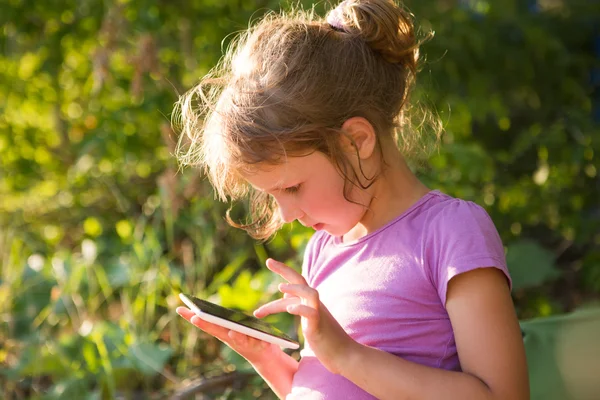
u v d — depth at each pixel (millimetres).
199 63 4082
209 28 4168
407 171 1779
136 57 3668
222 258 3684
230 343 1886
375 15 1774
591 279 3699
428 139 2455
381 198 1751
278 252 3604
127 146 4082
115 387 2992
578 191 4062
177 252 3783
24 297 3430
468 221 1649
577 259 4109
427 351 1654
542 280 3311
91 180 4270
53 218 4332
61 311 3385
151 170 4199
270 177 1652
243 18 4094
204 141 1780
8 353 3254
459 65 4562
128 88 4035
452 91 4375
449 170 3658
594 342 1892
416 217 1714
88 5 4164
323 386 1745
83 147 4152
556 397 2039
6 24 4254
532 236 4141
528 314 3500
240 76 1745
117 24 3859
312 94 1659
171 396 2861
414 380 1549
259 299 3117
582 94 5086
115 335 3037
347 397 1707
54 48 4316
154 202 3951
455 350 1660
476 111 4375
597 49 5867
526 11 5449
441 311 1662
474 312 1576
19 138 4422
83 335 3090
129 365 2900
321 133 1633
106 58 3811
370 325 1688
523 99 5113
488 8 4723
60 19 4258
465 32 4453
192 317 1853
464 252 1603
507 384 1546
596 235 4074
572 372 1843
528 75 4953
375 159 1716
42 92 4418
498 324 1571
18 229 4309
